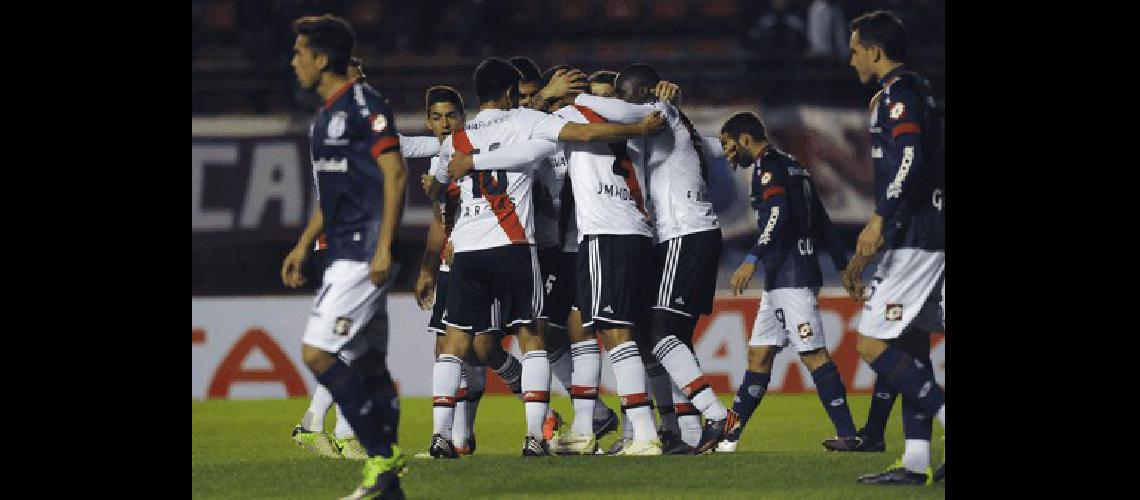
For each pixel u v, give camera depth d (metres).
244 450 26.06
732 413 23.34
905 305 18.28
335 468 21.53
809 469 20.44
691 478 19.33
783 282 24.92
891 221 18.22
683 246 23.47
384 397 18.20
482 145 22.23
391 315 42.12
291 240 43.38
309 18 17.48
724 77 47.94
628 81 23.97
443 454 22.39
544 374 23.06
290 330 42.31
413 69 49.34
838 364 41.38
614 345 22.64
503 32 53.16
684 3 57.72
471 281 22.47
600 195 22.61
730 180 42.38
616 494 17.75
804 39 50.31
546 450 23.28
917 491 17.83
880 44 18.66
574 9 57.47
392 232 16.88
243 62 49.66
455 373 22.55
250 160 43.78
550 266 24.38
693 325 23.70
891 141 18.17
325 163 17.23
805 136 44.00
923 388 18.30
